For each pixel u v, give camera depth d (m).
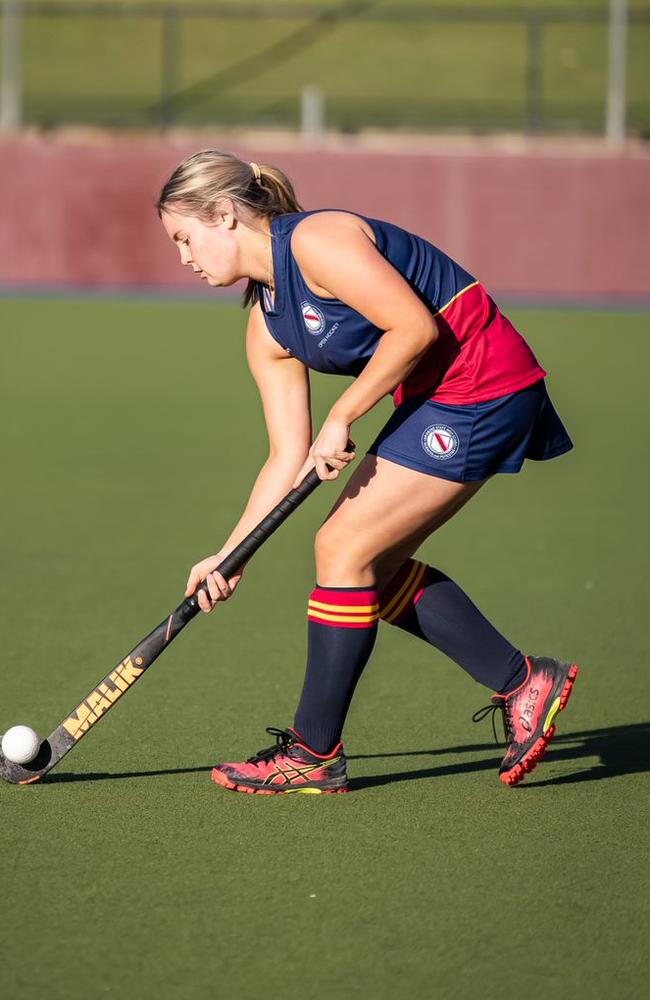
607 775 14.30
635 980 10.12
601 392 40.28
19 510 26.44
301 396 14.02
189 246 12.83
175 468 30.34
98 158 60.12
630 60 84.00
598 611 20.52
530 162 59.53
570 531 25.48
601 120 77.38
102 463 30.75
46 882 11.62
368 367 12.21
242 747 14.95
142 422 35.53
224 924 10.91
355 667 13.30
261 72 83.75
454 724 15.83
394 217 60.50
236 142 60.47
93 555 23.34
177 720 15.80
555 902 11.34
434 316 12.62
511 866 12.02
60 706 16.17
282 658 18.20
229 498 27.67
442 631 13.76
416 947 10.57
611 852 12.34
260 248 12.70
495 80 82.44
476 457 12.85
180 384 41.16
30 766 13.67
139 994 9.87
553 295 60.19
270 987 9.98
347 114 78.56
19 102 73.38
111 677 13.65
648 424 35.97
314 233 12.22
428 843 12.52
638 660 18.31
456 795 13.69
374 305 12.02
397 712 16.23
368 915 11.08
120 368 43.59
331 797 13.60
